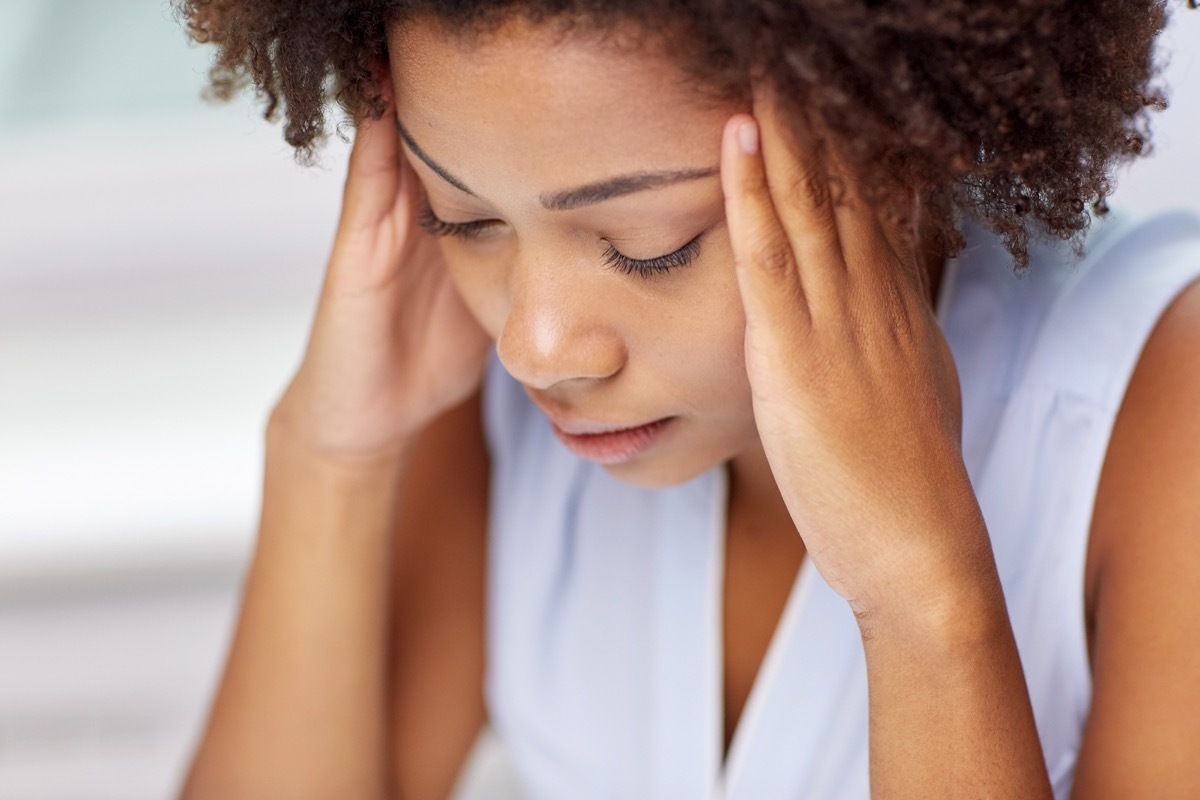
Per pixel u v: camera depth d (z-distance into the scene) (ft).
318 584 3.41
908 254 2.40
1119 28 2.24
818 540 2.42
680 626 3.39
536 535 3.70
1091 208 2.47
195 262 6.31
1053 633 2.97
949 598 2.39
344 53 2.37
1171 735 2.65
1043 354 2.97
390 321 3.14
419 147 2.27
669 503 3.39
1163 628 2.69
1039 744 2.51
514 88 2.06
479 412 3.85
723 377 2.43
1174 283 2.87
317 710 3.46
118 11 6.63
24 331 6.24
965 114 2.11
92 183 6.24
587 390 2.45
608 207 2.16
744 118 2.11
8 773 5.55
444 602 3.80
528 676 3.73
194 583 5.78
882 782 2.49
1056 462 2.94
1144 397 2.82
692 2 1.97
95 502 5.77
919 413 2.39
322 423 3.26
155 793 5.45
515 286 2.39
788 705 3.19
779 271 2.23
